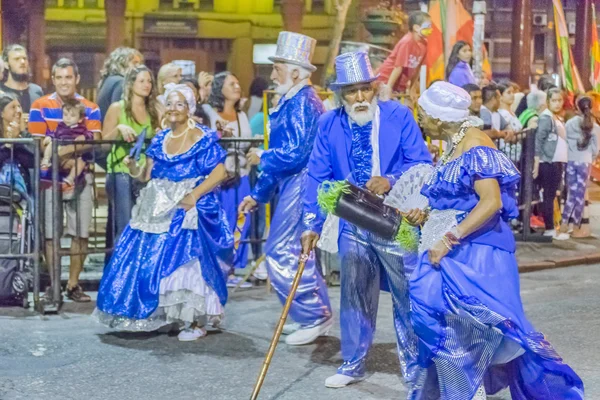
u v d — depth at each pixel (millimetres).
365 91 5168
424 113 4449
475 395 4297
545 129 10805
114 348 6293
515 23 14383
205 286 6324
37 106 7750
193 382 5535
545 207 10969
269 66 13320
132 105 8023
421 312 4289
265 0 13148
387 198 5039
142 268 6309
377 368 5812
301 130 6023
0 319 7074
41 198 7449
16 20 12188
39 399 5203
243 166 8305
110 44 12727
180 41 13156
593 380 5598
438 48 12109
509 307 4211
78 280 7887
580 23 14875
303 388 5410
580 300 7988
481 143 4328
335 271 8484
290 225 6188
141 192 6535
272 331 6777
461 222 4273
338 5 12578
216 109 8992
